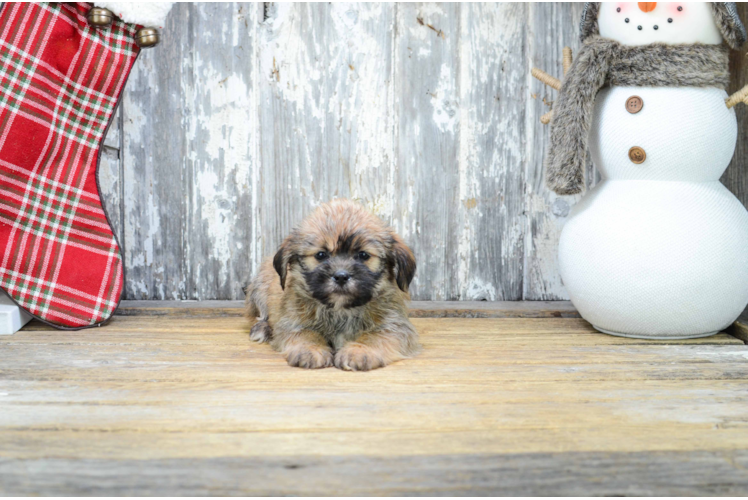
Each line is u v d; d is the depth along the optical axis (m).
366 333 1.33
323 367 1.27
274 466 1.05
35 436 1.09
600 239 1.36
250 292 1.45
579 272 1.39
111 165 1.53
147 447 1.07
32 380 1.21
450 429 1.11
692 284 1.34
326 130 1.55
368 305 1.33
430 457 1.06
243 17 1.53
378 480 1.03
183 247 1.56
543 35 1.55
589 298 1.39
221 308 1.51
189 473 1.04
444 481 1.03
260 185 1.56
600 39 1.38
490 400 1.18
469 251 1.58
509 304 1.56
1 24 1.34
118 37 1.38
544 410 1.15
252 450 1.07
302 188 1.56
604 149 1.38
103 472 1.04
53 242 1.39
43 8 1.35
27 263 1.38
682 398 1.19
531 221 1.58
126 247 1.55
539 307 1.54
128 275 1.56
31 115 1.36
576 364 1.29
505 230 1.58
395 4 1.54
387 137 1.56
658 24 1.35
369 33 1.54
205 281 1.57
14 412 1.13
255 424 1.12
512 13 1.55
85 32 1.37
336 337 1.36
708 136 1.34
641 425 1.12
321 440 1.09
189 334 1.40
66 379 1.22
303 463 1.05
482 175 1.57
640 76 1.35
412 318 1.51
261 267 1.45
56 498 1.01
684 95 1.35
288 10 1.53
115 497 1.01
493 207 1.58
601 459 1.07
